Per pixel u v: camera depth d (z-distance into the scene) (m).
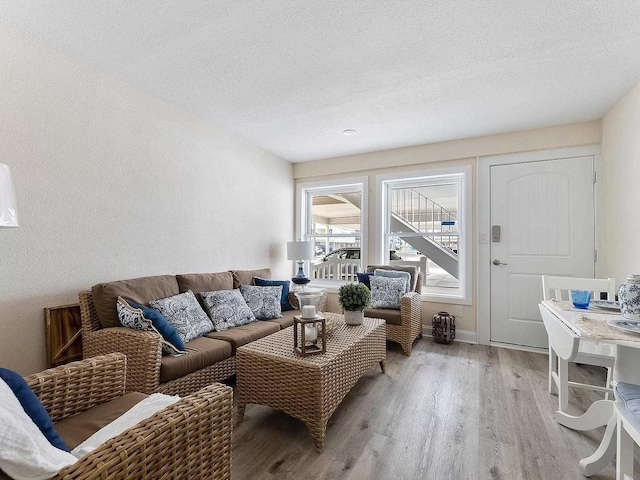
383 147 4.06
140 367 1.86
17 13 1.77
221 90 2.66
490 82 2.48
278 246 4.45
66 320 2.16
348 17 1.78
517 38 1.95
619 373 1.77
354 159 4.38
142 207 2.69
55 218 2.13
